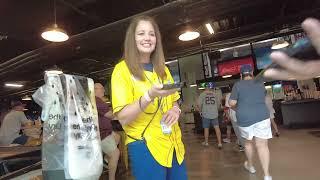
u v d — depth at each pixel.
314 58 0.37
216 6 4.93
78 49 6.42
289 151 4.79
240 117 3.23
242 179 3.46
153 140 1.27
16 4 4.80
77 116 1.48
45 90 1.48
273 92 11.04
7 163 1.98
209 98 6.27
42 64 7.39
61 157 1.40
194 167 4.38
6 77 8.63
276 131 6.78
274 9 7.08
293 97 9.02
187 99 14.05
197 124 9.74
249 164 3.72
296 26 6.62
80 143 1.44
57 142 1.42
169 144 1.30
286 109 8.45
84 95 1.58
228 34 7.59
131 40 1.35
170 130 1.29
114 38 5.77
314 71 0.38
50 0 4.87
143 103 1.16
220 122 8.62
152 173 1.25
